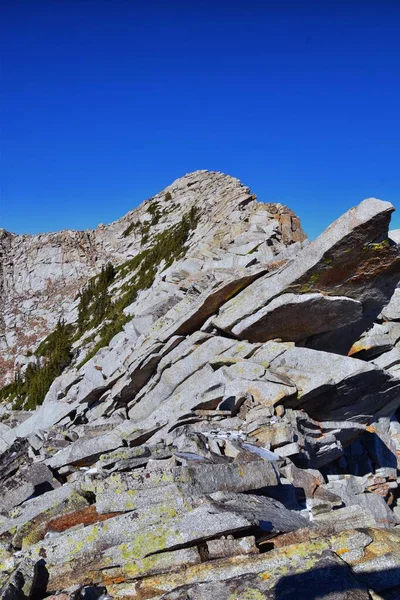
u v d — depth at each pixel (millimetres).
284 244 29703
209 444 12727
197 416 15812
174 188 75750
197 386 16750
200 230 47906
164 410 16469
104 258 73625
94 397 22531
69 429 20188
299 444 14406
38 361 53500
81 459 15281
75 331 55375
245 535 8422
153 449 12562
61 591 7500
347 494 16547
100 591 7566
